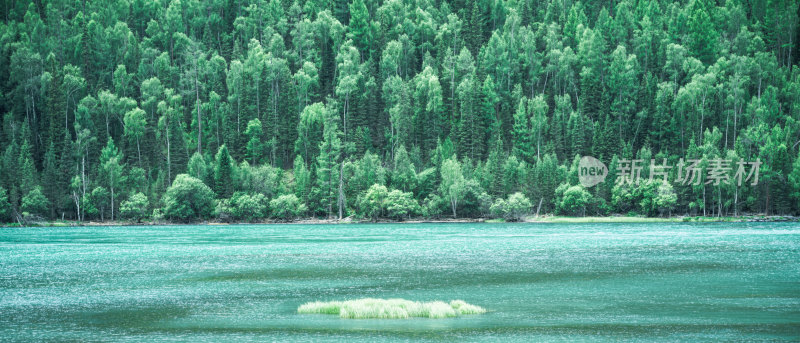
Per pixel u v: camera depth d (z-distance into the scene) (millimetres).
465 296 54281
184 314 47562
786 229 145000
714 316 44938
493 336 39375
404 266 76500
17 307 50875
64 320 45719
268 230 163875
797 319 43656
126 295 56594
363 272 70938
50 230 170250
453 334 39969
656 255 86500
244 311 48562
